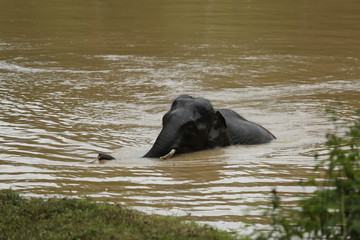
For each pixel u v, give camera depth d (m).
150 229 19.44
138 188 26.08
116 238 18.59
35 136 34.97
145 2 104.31
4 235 19.06
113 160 30.59
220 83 52.31
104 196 24.84
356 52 66.94
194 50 67.56
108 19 88.62
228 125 35.16
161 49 68.00
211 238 19.23
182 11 96.12
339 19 89.19
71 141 34.16
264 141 35.06
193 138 32.53
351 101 45.78
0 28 80.94
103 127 37.53
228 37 75.62
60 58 62.84
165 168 29.47
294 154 32.22
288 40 73.81
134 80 52.94
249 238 19.56
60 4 102.69
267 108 43.75
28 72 55.88
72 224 19.70
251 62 61.53
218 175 28.22
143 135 35.91
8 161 30.00
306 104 44.91
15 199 22.14
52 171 28.48
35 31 79.06
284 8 99.44
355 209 16.73
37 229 19.38
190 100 33.34
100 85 50.78
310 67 59.47
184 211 23.17
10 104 43.25
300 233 17.81
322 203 17.27
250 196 25.08
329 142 18.92
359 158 18.45
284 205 23.75
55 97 45.97
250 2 105.81
